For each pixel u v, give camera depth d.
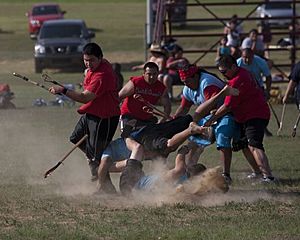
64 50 79.69
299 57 81.38
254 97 27.31
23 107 55.47
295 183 27.66
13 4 152.75
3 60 89.56
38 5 111.25
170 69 55.72
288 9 103.12
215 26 116.12
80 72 79.75
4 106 54.44
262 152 27.44
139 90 26.64
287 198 25.03
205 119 27.53
